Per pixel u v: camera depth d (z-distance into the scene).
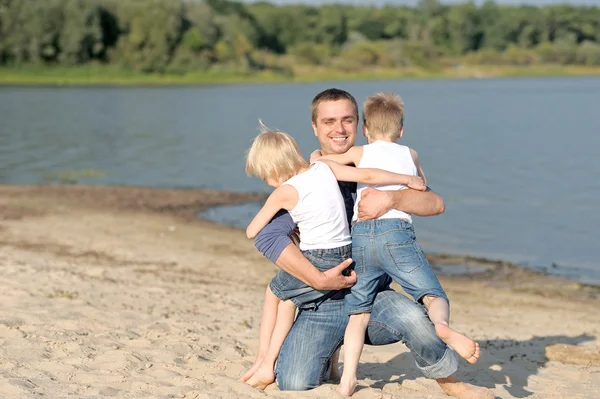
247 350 6.65
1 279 9.13
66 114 49.34
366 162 5.26
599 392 5.99
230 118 48.47
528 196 21.52
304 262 5.05
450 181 24.25
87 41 88.62
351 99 5.39
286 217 5.20
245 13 128.75
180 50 96.50
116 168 26.38
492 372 6.54
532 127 43.44
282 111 54.19
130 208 18.17
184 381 5.36
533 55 133.75
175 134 38.88
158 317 7.88
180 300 9.12
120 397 4.87
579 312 10.51
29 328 6.69
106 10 91.94
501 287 12.12
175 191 21.16
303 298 5.25
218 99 66.75
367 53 119.94
